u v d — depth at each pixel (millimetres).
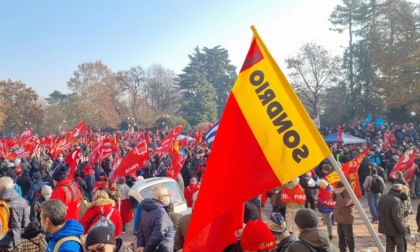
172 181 9609
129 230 11883
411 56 39594
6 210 6184
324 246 3947
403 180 10555
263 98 3535
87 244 3422
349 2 58094
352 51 53875
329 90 53062
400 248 7695
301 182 11828
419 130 38812
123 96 78812
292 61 48062
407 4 41438
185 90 84562
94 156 16969
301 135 3412
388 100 42312
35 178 10703
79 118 69188
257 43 3611
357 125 38875
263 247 3338
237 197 3402
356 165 12133
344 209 8344
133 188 9023
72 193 6707
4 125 71375
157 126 68125
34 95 74375
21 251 4918
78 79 71250
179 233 5688
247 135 3508
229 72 93938
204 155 19016
